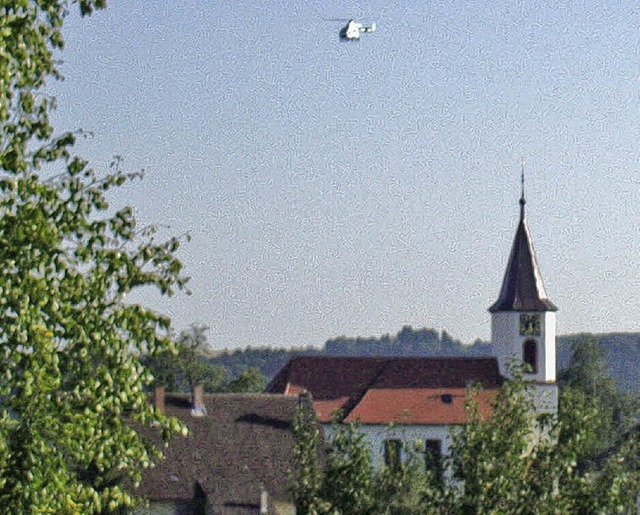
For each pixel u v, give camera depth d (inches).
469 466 3673.7
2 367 2240.4
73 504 2281.0
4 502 2225.6
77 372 2272.4
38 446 2250.2
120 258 2309.3
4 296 2223.2
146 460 2347.4
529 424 3764.8
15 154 2290.8
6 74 2197.3
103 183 2361.0
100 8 2306.8
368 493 4077.3
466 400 3841.0
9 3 2228.1
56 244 2268.7
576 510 3641.7
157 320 2316.7
